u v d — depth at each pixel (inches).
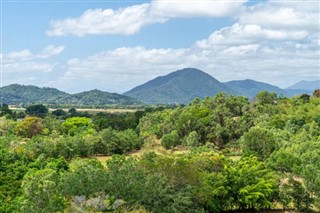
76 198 1855.3
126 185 2086.6
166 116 6338.6
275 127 5073.8
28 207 1593.3
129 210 1994.3
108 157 4633.4
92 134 5196.9
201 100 6742.1
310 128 4751.5
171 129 5703.7
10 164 3122.5
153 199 2209.6
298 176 3034.0
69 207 1764.3
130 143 5004.9
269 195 2896.2
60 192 1802.4
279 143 4023.1
